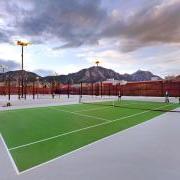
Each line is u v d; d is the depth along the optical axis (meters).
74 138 9.41
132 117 16.55
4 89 75.81
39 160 6.49
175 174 5.42
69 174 5.43
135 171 5.62
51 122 14.16
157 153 7.18
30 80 84.69
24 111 21.22
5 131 11.19
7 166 6.02
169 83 54.81
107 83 68.44
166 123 13.52
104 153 7.17
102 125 12.89
